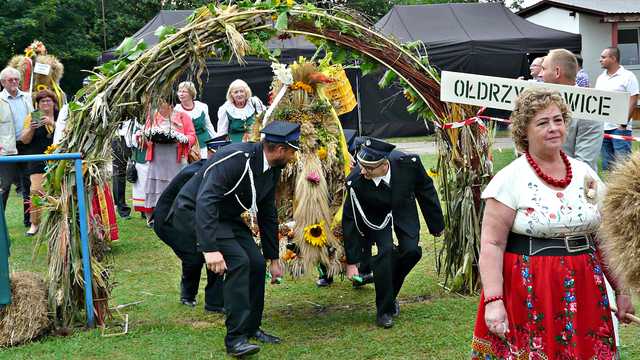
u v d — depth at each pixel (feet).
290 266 17.26
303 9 17.10
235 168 14.33
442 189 19.04
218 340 15.67
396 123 62.69
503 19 61.46
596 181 10.05
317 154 17.46
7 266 15.23
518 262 9.98
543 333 9.76
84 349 15.16
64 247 16.17
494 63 59.26
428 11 61.77
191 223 15.57
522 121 10.06
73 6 93.30
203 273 22.57
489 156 18.62
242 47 15.84
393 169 16.31
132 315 17.74
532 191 9.91
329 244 17.44
